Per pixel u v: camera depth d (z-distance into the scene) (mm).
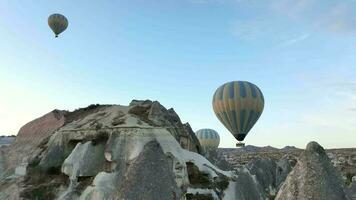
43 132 49438
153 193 13844
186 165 38250
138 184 14023
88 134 40156
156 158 14797
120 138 38094
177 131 47156
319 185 12148
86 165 36500
